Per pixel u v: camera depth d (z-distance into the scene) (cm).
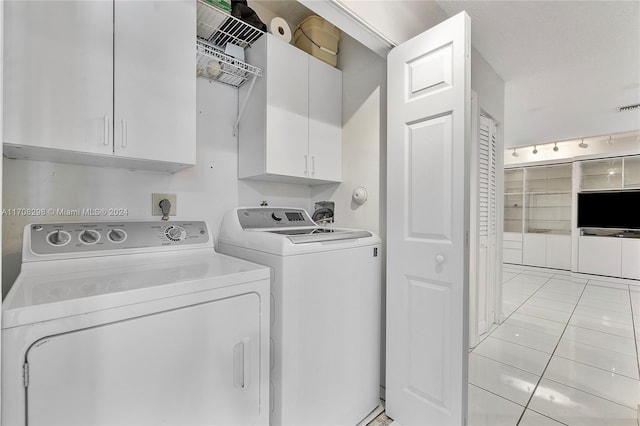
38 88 95
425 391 151
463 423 136
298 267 129
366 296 163
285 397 125
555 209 567
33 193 121
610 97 330
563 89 311
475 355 238
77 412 75
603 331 284
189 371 94
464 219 136
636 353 241
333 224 212
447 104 141
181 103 126
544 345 255
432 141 148
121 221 141
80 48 103
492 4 183
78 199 131
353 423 157
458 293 138
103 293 80
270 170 166
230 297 104
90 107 104
